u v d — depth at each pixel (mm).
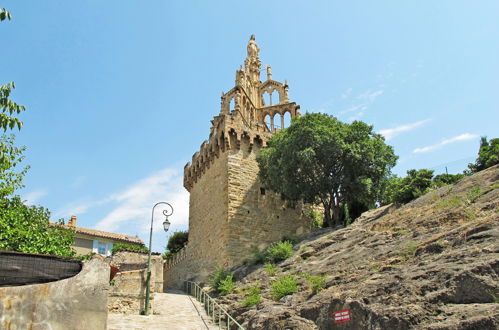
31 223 19750
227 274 26266
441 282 10953
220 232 33281
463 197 18281
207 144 39656
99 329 9383
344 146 29297
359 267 15961
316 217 37094
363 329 11258
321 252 21906
